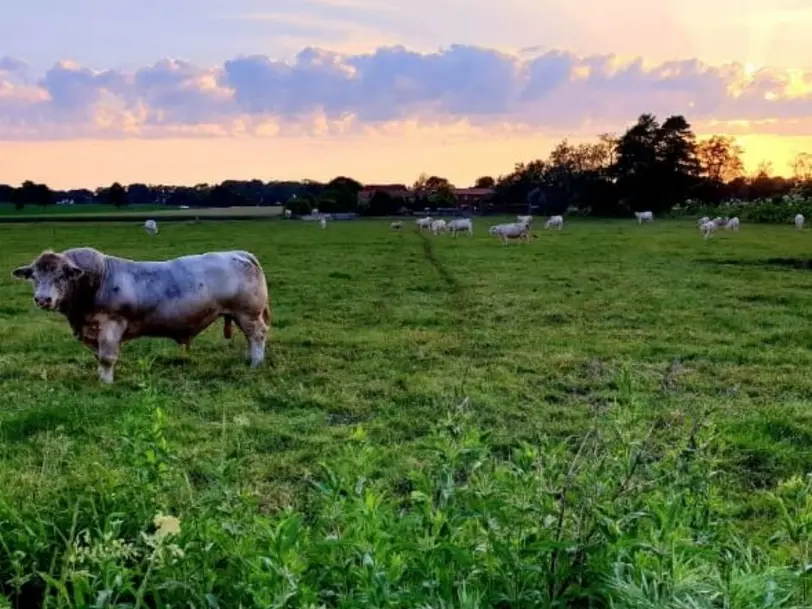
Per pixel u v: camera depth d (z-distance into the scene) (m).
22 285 21.44
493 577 3.64
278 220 82.81
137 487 4.62
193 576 3.75
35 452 7.14
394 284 21.88
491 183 159.88
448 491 4.02
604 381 10.20
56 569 4.17
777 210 65.38
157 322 10.52
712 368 11.15
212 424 8.26
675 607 3.28
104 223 71.56
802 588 3.57
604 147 108.62
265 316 11.42
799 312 16.41
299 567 3.45
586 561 3.72
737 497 6.29
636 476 4.55
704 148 116.00
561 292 19.77
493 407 8.95
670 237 43.31
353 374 10.74
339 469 4.57
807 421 8.37
